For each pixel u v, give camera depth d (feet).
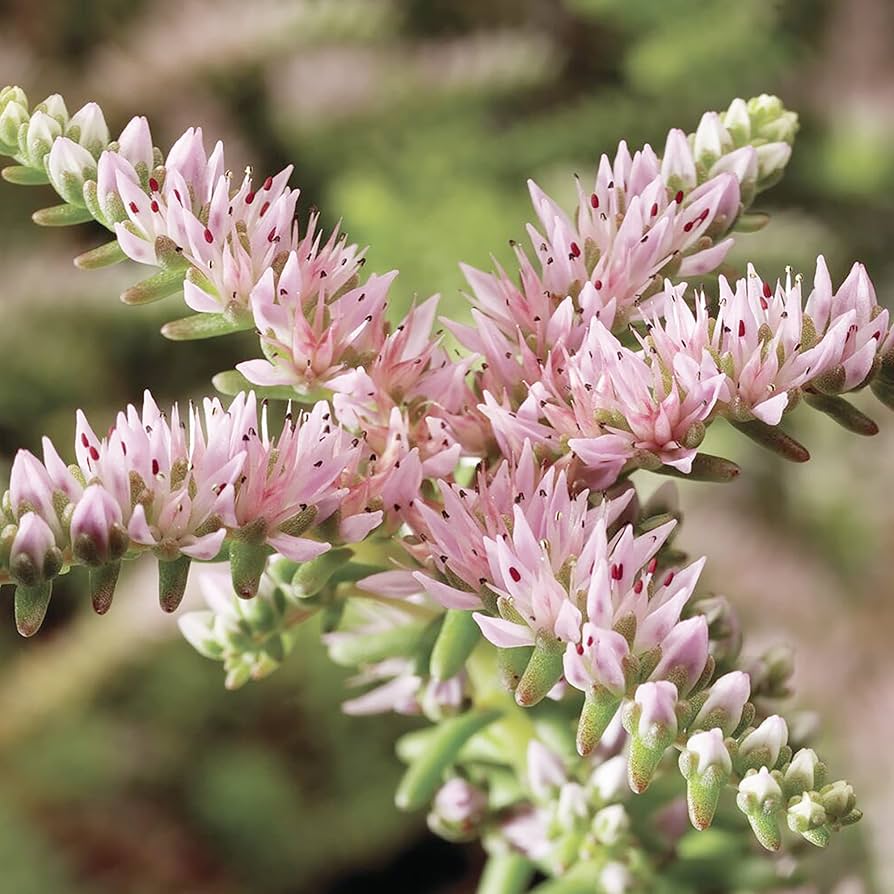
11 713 1.23
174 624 1.24
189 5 1.44
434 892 1.27
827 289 0.66
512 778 0.77
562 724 0.73
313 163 1.47
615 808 0.73
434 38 1.61
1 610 1.27
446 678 0.67
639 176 0.69
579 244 0.69
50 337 1.34
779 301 0.66
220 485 0.64
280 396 0.68
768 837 0.61
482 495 0.65
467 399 0.68
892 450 1.31
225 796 1.25
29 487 0.63
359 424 0.67
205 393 1.39
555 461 0.66
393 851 1.27
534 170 1.44
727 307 0.66
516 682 0.63
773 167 0.72
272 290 0.66
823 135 1.51
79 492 0.64
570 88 1.56
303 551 0.64
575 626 0.62
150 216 0.67
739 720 0.62
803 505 1.29
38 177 0.69
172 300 1.35
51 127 0.68
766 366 0.65
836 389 0.66
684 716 0.61
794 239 1.35
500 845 0.77
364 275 1.32
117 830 1.21
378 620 0.74
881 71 1.51
